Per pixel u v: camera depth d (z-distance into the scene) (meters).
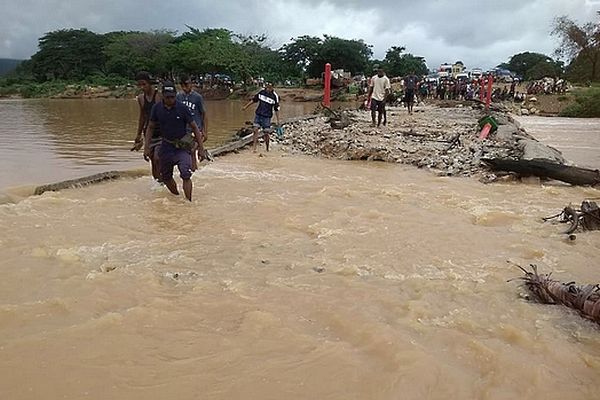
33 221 6.98
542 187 10.16
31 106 43.28
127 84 74.50
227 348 3.77
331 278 5.10
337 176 10.88
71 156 13.22
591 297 4.30
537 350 3.79
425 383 3.35
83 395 3.23
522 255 5.96
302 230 6.80
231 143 14.51
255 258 5.70
